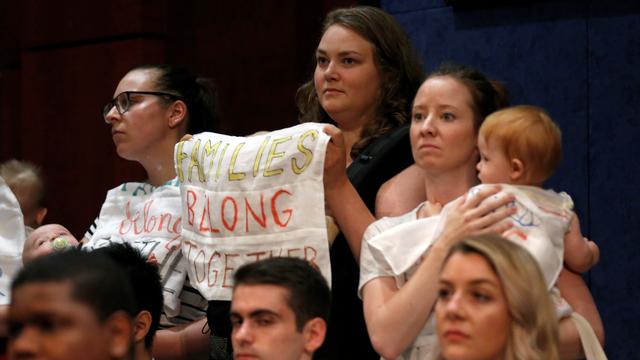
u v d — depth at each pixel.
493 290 6.15
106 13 15.78
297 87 14.06
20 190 12.82
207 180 8.77
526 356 6.04
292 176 8.27
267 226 8.30
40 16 16.66
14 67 18.05
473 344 6.11
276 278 7.04
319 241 8.12
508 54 11.35
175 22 15.36
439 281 6.33
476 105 7.94
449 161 7.88
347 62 9.11
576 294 7.53
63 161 16.38
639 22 10.54
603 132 10.73
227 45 14.73
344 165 8.38
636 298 10.55
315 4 13.91
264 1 14.38
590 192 10.81
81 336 4.95
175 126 10.70
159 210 10.16
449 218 7.38
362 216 8.27
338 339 8.50
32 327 4.97
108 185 15.88
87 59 16.06
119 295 5.11
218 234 8.58
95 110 15.98
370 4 12.89
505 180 7.40
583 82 10.85
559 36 11.01
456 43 11.78
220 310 8.51
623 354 10.61
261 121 14.38
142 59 15.38
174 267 9.84
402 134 8.88
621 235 10.63
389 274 7.71
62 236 10.33
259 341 6.94
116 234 10.33
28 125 16.83
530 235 7.10
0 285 10.74
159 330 9.74
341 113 9.16
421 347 7.56
